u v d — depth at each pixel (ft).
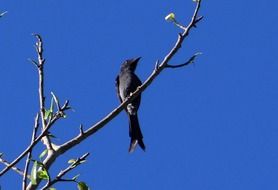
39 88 32.81
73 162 30.94
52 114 31.81
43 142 34.09
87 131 35.60
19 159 29.55
